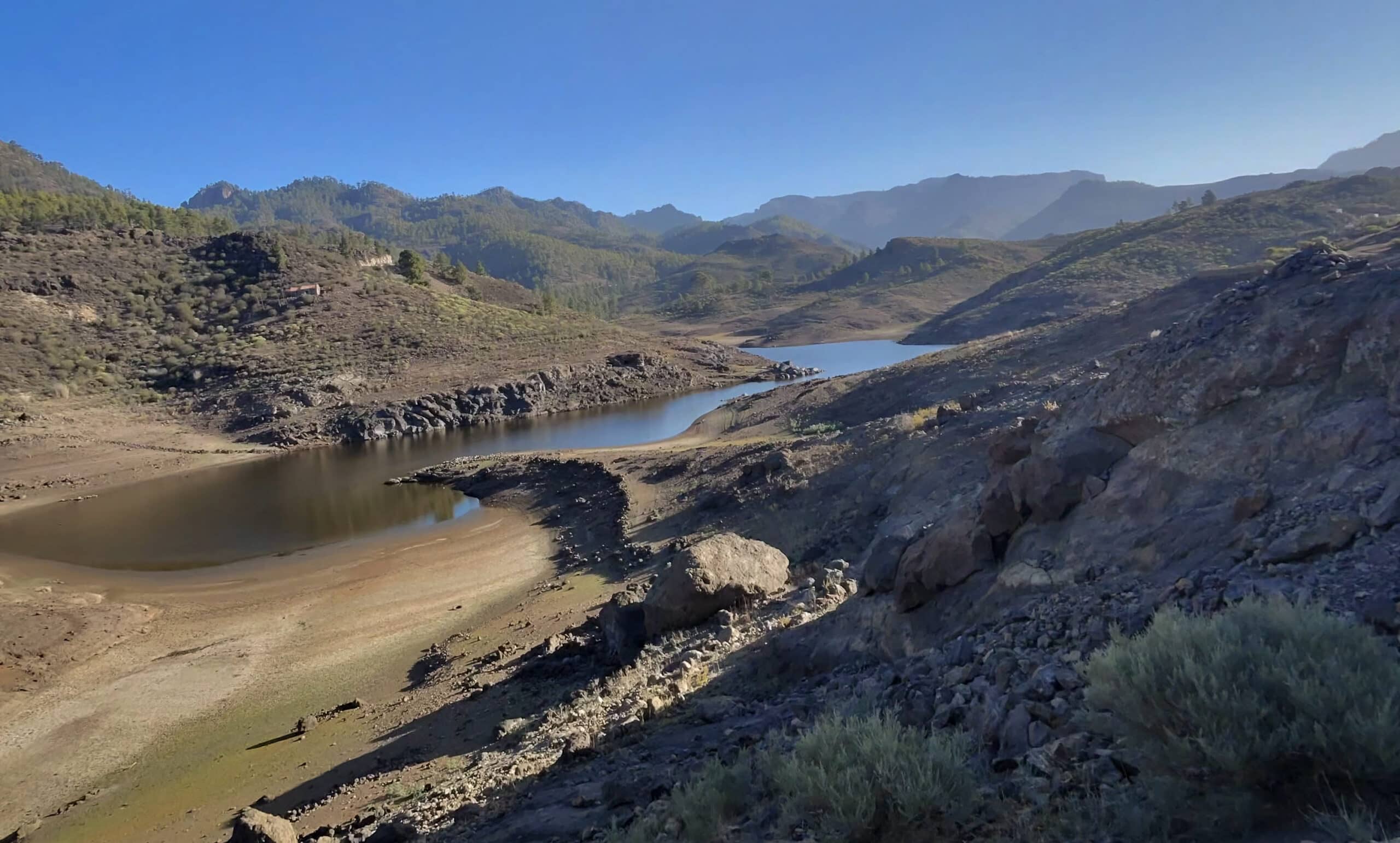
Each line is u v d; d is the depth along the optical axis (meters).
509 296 159.12
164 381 79.19
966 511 9.72
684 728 9.36
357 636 22.69
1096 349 37.47
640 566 24.66
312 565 31.38
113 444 62.81
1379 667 3.58
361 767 13.81
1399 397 6.44
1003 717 5.41
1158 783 3.78
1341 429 6.63
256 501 45.06
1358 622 4.54
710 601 15.18
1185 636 4.07
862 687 7.78
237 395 75.12
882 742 4.72
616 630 16.02
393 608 25.03
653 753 8.63
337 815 11.59
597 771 8.67
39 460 57.09
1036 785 4.46
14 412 66.50
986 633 7.33
